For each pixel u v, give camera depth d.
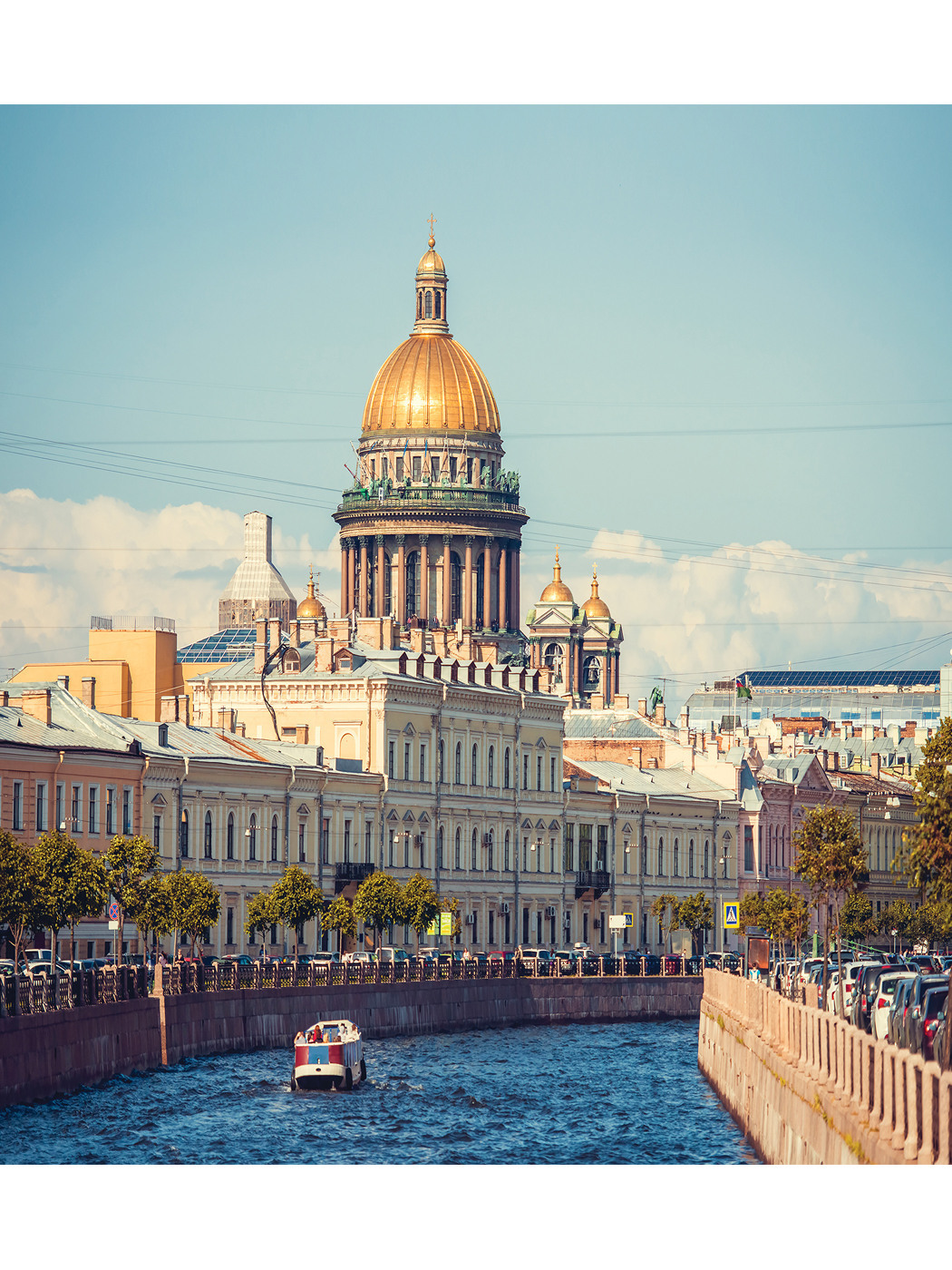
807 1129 78.94
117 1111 113.69
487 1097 130.50
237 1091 126.00
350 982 164.38
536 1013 189.25
